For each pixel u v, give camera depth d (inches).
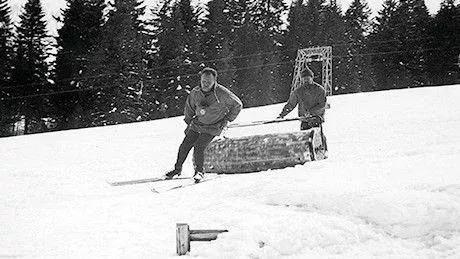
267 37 2691.9
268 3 2950.3
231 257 157.5
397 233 152.8
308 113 348.5
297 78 1727.4
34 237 211.5
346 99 1023.0
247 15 2758.4
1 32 2042.3
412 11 2908.5
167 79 2208.4
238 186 246.4
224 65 2351.1
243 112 939.3
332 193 183.5
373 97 1016.2
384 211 161.0
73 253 185.9
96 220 233.9
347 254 147.9
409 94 1011.3
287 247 156.2
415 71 2704.2
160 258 169.9
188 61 2310.5
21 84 1961.1
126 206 255.9
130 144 625.3
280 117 360.8
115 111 1995.6
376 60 2773.1
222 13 2674.7
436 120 542.9
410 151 303.4
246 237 165.2
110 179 372.2
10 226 233.3
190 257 164.2
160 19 2546.8
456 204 153.6
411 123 538.0
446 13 2699.3
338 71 2657.5
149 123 921.5
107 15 2142.0
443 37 2682.1
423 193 165.8
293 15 2847.0
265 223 172.1
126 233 206.7
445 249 140.2
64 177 392.8
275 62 2596.0
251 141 317.7
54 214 253.3
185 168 402.9
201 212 215.9
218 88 294.4
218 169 327.0
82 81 1959.9
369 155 306.2
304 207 185.0
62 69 1971.0
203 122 297.4
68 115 1936.5
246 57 2501.2
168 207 239.9
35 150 629.3
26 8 2064.5
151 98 2161.7
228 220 188.7
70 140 724.0
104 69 2003.0
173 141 628.1
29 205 283.9
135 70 2128.4
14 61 1984.5
